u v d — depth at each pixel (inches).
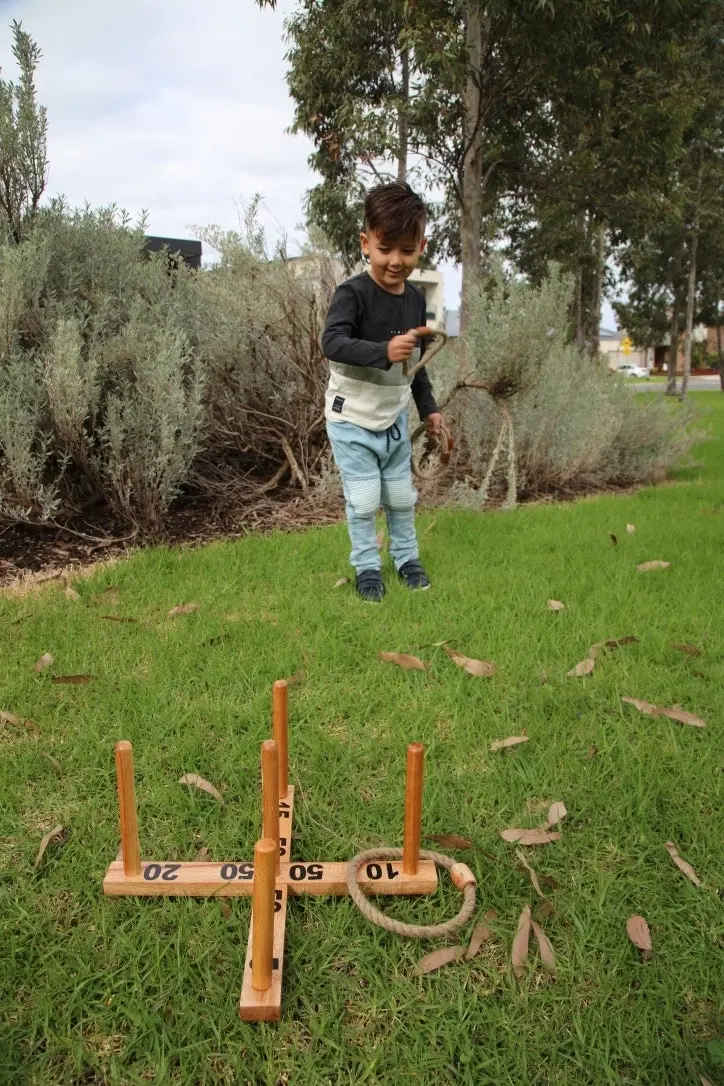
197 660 113.4
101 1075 56.2
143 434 181.5
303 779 86.6
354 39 352.5
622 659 114.6
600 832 79.6
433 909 69.5
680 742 94.5
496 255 231.6
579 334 553.9
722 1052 53.5
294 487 226.7
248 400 222.8
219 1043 57.7
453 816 80.9
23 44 195.3
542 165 406.3
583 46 305.4
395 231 122.4
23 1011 60.0
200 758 89.8
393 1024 59.3
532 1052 57.6
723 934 67.9
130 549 174.6
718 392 1207.6
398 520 147.6
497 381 208.7
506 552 168.6
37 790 85.7
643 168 366.0
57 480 176.7
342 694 104.3
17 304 176.1
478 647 117.8
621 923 68.4
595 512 213.8
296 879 69.8
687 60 444.1
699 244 810.2
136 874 69.7
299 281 219.0
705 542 179.0
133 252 209.5
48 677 108.7
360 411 134.9
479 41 316.8
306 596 138.6
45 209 202.2
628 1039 58.6
